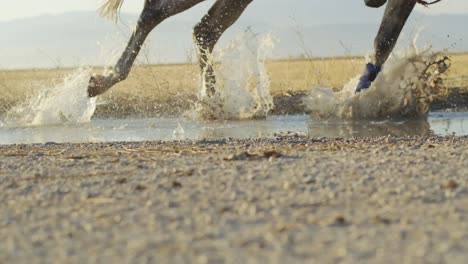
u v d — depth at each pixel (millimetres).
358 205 6254
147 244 5176
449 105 17094
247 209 6160
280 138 11914
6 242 5418
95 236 5496
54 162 9281
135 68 23344
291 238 5219
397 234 5266
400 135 12945
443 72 16094
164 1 15672
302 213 6000
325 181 7254
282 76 26984
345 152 9422
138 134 14008
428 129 13938
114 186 7406
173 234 5469
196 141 11477
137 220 5961
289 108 16875
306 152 9516
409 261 4566
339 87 19922
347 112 15695
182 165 8578
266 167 8156
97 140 13273
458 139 10992
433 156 8766
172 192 6980
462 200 6352
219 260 4727
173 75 25734
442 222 5609
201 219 5895
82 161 9242
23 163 9289
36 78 26391
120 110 17422
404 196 6520
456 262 4500
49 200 6875
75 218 6105
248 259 4727
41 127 15609
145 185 7363
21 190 7402
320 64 25031
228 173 7867
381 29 15430
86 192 7148
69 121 16312
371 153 9234
